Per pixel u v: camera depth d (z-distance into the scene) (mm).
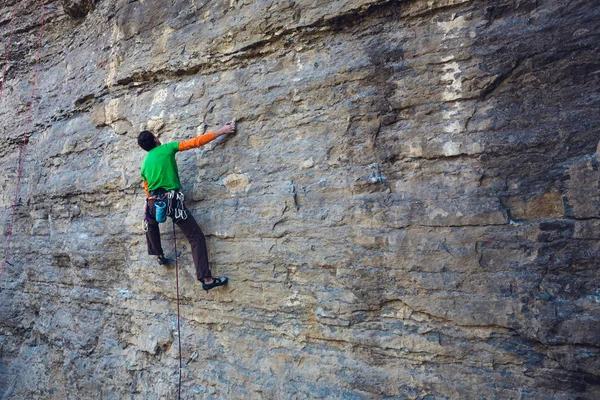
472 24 4184
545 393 3676
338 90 4770
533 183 3863
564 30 3832
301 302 4781
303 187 4855
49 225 7977
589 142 3695
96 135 7125
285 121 5066
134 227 6254
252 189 5172
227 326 5277
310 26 4945
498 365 3861
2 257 8938
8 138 9148
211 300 5383
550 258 3736
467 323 3963
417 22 4477
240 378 5027
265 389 4828
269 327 4980
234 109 5418
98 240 6801
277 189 4992
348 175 4621
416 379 4145
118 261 6504
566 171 3744
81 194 7180
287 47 5176
